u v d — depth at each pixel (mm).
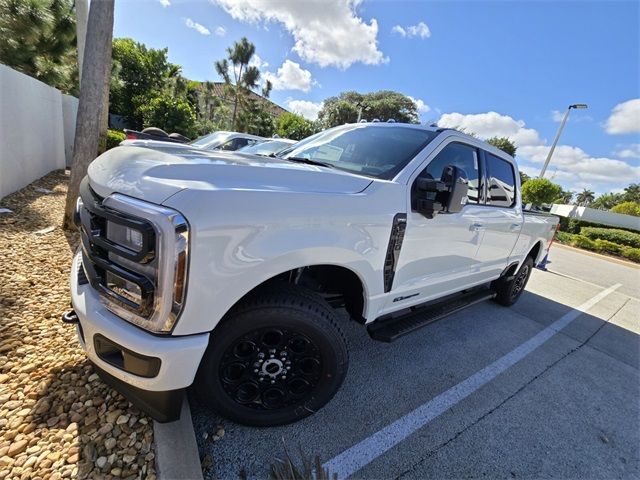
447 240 2635
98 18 4250
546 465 2100
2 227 4363
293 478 1563
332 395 2018
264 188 1638
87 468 1531
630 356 3971
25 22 10844
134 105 23125
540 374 3184
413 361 3035
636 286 8641
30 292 2934
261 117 32344
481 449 2141
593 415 2691
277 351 1825
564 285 7121
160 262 1363
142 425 1775
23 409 1798
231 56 28812
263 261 1548
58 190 6883
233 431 1955
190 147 2510
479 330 3949
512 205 3736
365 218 1920
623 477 2111
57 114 9008
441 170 2650
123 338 1432
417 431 2201
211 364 1674
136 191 1487
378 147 2643
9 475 1460
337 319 1929
